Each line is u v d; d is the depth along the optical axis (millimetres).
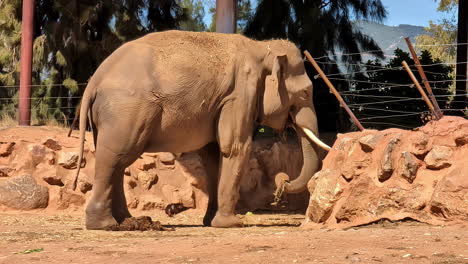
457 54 17828
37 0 23266
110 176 10000
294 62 11664
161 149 10641
